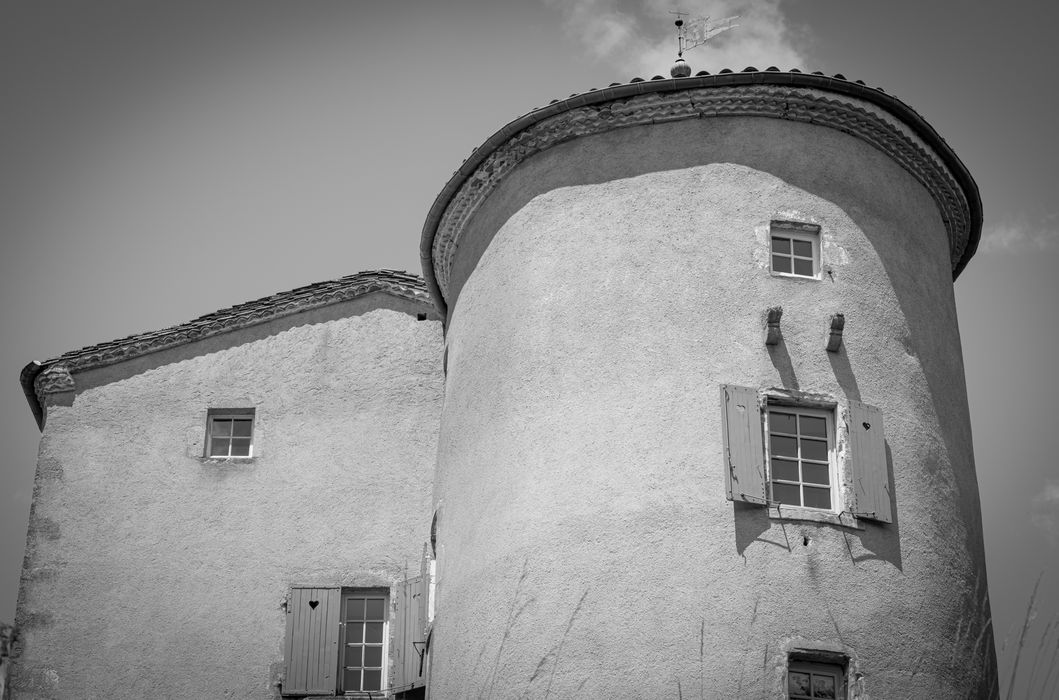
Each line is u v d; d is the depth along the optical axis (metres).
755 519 17.98
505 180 21.05
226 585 22.84
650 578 17.80
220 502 23.33
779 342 18.97
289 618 22.53
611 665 17.52
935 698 17.81
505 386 19.64
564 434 18.86
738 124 20.16
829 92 20.17
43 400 24.39
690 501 18.09
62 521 23.36
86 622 22.77
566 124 20.38
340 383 23.95
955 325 20.97
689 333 19.00
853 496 18.31
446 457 20.83
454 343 21.42
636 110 20.17
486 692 18.16
